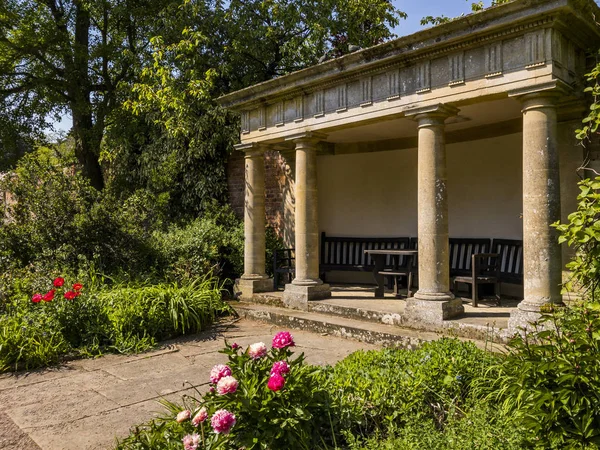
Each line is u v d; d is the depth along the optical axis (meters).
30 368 5.71
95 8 13.41
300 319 7.45
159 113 12.39
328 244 10.70
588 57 5.91
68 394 4.84
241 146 9.31
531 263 5.45
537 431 2.92
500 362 3.93
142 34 13.93
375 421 3.48
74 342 6.39
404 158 9.77
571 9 5.08
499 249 8.23
